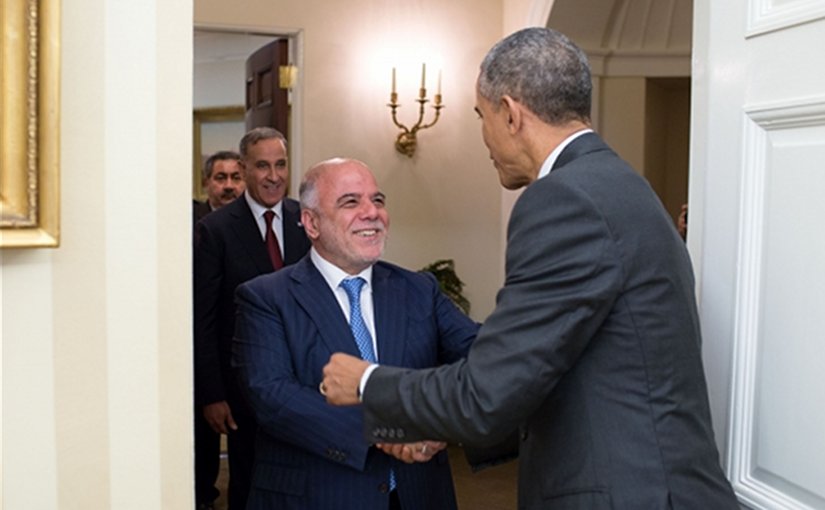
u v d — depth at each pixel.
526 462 1.43
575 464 1.30
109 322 1.12
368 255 1.85
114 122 1.11
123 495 1.15
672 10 4.56
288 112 4.67
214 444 3.66
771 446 1.31
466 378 1.29
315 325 1.83
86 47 1.09
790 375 1.26
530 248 1.29
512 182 1.51
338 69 4.65
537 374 1.25
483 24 4.88
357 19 4.66
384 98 4.74
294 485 1.78
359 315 1.88
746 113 1.34
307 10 4.57
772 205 1.29
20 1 0.97
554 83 1.38
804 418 1.23
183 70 1.15
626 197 1.29
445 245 4.92
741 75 1.36
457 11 4.82
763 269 1.32
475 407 1.27
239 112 6.53
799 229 1.23
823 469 1.19
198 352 2.96
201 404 2.99
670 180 5.20
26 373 1.07
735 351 1.37
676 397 1.29
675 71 4.70
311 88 4.61
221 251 2.98
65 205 1.08
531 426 1.42
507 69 1.41
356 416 1.72
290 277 1.89
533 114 1.40
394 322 1.89
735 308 1.37
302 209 1.91
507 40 1.44
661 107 5.05
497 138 1.46
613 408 1.28
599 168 1.33
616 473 1.27
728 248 1.40
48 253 1.08
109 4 1.10
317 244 1.89
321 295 1.86
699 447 1.30
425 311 1.95
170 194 1.15
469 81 4.88
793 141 1.26
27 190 0.99
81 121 1.09
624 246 1.26
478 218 4.96
